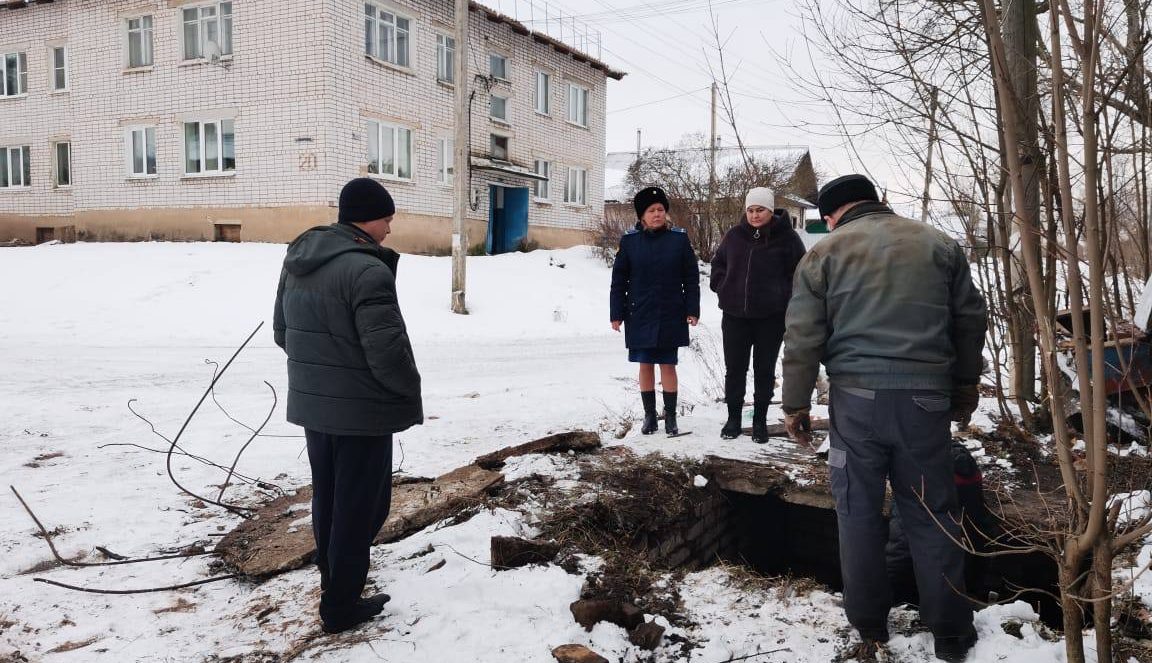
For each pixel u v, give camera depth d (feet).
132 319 41.47
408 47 66.28
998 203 14.76
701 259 70.74
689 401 26.30
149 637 10.00
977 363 9.70
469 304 50.34
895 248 9.43
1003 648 9.50
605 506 14.53
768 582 12.12
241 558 12.12
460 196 47.55
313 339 9.50
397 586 11.16
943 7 14.58
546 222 83.05
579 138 88.02
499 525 13.29
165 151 64.13
